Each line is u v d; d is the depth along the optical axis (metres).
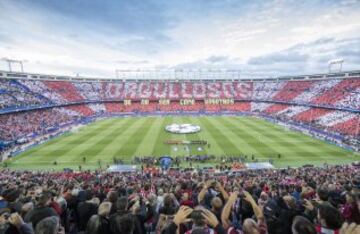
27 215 7.93
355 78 94.50
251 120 95.81
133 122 91.88
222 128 79.94
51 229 5.25
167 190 18.27
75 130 77.06
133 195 13.40
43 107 89.50
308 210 8.63
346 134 65.19
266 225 7.14
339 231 5.23
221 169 43.09
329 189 13.46
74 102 107.12
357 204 8.06
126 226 6.00
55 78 116.19
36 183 24.98
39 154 53.59
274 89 125.62
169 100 127.94
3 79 90.12
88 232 6.46
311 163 48.09
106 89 131.25
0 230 6.44
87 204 10.05
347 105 81.12
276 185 21.19
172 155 52.72
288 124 84.38
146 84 139.88
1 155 52.56
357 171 33.75
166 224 6.83
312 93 102.75
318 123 79.12
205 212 5.79
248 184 19.62
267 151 55.03
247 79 143.62
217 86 140.00
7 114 75.19
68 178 30.78
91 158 50.88
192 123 88.81
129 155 52.47
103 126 83.81
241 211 10.27
